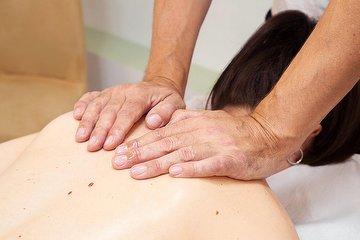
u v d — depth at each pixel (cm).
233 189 66
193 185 63
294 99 67
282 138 70
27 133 145
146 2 170
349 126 91
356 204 93
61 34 159
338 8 62
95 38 189
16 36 161
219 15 149
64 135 75
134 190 63
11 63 166
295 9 101
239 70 85
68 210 62
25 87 162
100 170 67
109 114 75
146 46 181
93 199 63
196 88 149
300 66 67
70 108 154
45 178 68
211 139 68
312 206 95
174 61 93
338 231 89
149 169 64
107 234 58
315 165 98
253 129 70
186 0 94
